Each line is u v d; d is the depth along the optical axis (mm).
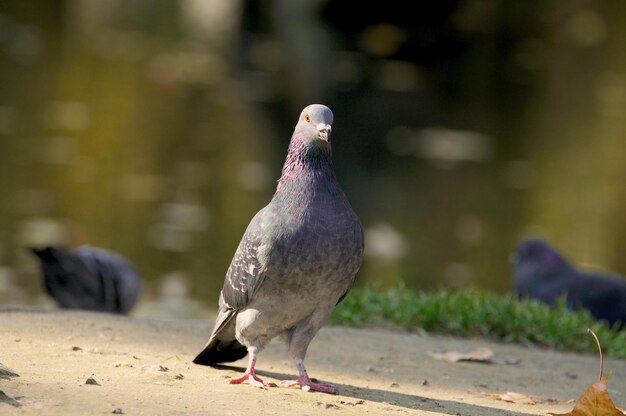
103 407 4613
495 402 5914
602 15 38812
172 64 30234
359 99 28516
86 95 25453
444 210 18797
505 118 27562
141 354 6203
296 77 30047
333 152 23078
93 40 32844
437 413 5320
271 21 37406
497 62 34562
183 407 4797
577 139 25188
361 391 5836
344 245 5477
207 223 16297
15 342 6129
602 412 5082
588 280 10266
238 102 26547
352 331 7934
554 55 34938
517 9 37156
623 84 31391
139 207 17000
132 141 21625
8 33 32375
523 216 18719
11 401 4578
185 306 12648
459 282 14727
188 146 21734
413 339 7895
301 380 5676
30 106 23797
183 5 40656
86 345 6309
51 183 17969
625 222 18672
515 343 8320
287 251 5402
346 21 36750
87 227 15609
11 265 13508
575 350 8352
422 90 30422
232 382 5590
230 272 5688
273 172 20156
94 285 9742
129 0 40594
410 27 36344
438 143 24578
